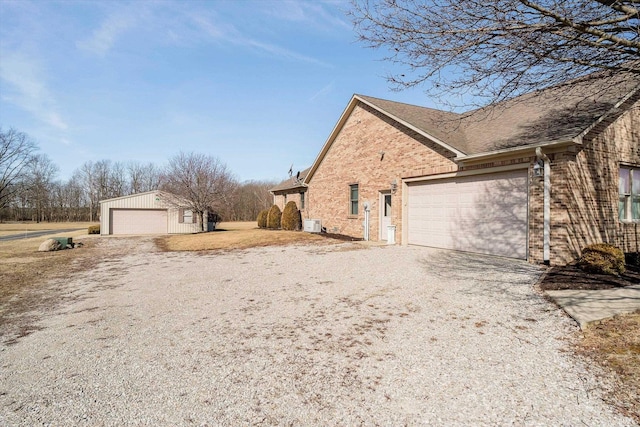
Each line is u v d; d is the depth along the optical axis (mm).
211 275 10250
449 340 4730
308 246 15539
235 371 4086
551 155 9008
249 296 7551
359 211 17016
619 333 4492
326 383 3738
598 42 4504
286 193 27766
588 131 8742
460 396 3391
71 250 18781
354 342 4816
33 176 59750
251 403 3391
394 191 14570
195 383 3830
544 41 4605
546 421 2941
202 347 4852
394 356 4332
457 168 11695
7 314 7180
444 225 12492
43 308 7555
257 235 20359
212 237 22422
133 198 29609
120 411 3322
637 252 9836
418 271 9078
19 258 15766
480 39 4672
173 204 29656
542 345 4430
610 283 6883
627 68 4902
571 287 6691
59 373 4219
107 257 15859
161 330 5637
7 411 3385
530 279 7621
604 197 9641
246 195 58500
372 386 3646
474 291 6961
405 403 3312
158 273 11148
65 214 66812
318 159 20406
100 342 5223
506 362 4039
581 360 3969
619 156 10031
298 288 8016
